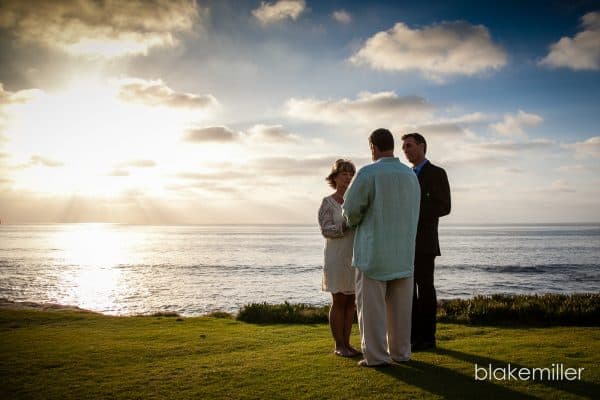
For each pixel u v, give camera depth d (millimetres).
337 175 4707
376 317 4117
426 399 3299
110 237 190625
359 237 4156
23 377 4090
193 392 3602
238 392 3572
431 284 4930
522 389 3480
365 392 3471
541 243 116750
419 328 4922
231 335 6223
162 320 8242
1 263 56625
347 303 4734
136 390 3682
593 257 64438
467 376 3816
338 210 4605
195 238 175625
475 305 7684
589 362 4223
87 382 3928
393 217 4062
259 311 8406
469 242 124188
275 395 3475
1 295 28531
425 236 4930
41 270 46875
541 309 7215
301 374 3984
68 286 33062
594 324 6906
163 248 99375
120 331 6750
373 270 4055
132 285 33312
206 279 37406
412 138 5152
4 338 6090
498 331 6086
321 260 61062
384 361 4133
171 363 4543
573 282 34781
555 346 4918
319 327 7055
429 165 5090
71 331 6758
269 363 4402
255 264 54062
